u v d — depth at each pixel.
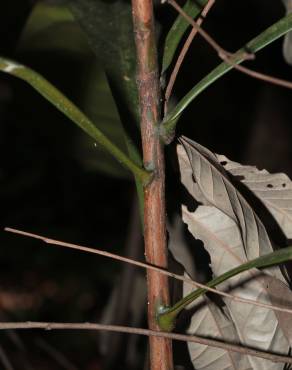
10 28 1.41
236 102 3.19
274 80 0.83
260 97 2.60
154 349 0.88
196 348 0.95
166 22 1.11
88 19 1.03
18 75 0.83
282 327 0.93
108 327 0.85
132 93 0.95
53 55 1.29
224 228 0.93
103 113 1.29
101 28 1.02
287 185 0.95
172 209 0.95
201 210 0.94
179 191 0.94
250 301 0.86
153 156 0.87
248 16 2.38
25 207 4.41
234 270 0.85
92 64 1.29
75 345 3.27
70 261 4.06
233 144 3.22
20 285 3.94
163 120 0.87
